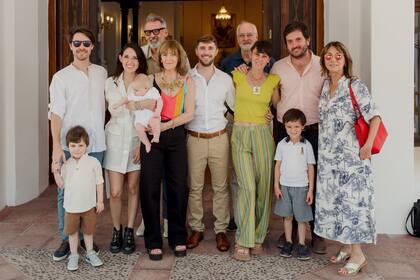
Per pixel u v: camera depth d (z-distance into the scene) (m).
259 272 3.63
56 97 3.74
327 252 4.04
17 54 5.36
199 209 4.20
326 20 5.97
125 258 3.89
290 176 3.84
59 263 3.80
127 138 3.88
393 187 4.47
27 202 5.59
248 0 13.77
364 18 4.71
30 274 3.60
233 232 4.58
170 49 3.73
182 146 3.87
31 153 5.70
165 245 4.18
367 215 3.59
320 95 3.86
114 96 3.85
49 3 6.21
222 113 4.06
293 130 3.78
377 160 4.45
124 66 3.78
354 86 3.53
